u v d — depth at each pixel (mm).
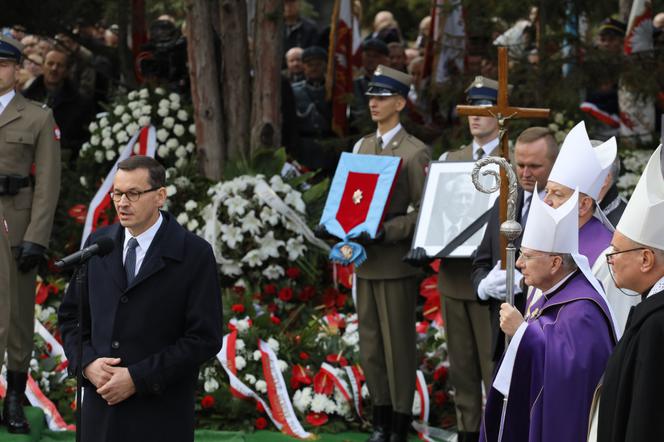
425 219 10602
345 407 11766
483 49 15188
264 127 14859
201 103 14859
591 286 7402
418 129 15805
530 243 7445
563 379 7141
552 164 9109
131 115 15188
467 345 10664
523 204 9305
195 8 14781
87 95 16969
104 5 16656
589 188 8188
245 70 15203
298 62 17797
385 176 11023
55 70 16594
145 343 7809
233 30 15156
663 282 6445
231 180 14039
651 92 14453
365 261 11211
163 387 7703
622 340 6328
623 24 15539
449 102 15188
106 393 7641
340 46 16344
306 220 13797
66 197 15203
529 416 7547
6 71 10961
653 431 5992
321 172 15820
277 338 12281
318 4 24609
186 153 15172
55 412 11523
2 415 11062
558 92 14445
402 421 11148
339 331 12875
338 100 16031
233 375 11656
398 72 11312
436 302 13219
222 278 13633
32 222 10930
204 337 7836
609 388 6316
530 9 15039
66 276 14500
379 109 11312
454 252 10312
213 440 11141
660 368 6047
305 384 11992
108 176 14227
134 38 17156
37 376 11883
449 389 12172
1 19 16016
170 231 7973
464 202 10562
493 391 8008
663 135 6973
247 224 13289
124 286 7863
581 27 16781
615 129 15523
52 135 11164
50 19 16250
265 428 11586
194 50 14836
